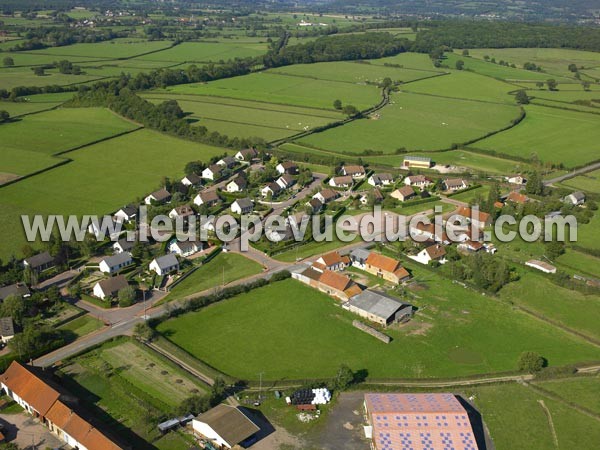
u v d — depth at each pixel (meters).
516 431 108.38
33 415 109.31
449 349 133.25
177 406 110.94
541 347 134.88
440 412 106.00
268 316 144.75
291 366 125.56
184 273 163.00
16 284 149.00
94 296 149.50
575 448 104.50
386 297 147.62
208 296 148.38
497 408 114.38
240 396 115.56
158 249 176.38
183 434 105.19
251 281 160.50
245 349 131.12
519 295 157.50
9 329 130.75
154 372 121.00
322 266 165.25
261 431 106.69
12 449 99.69
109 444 97.00
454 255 174.88
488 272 159.25
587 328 143.50
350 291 154.00
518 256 179.88
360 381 120.62
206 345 132.12
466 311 149.25
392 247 183.38
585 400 116.75
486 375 123.50
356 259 172.00
